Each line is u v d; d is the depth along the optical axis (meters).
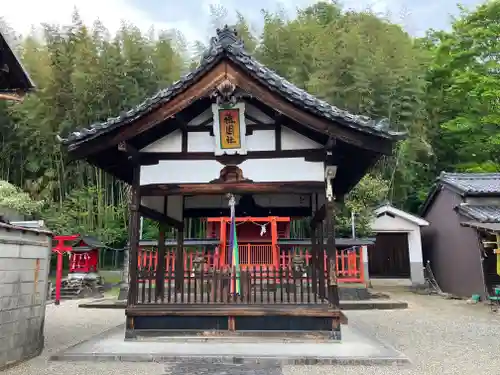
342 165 7.60
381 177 19.25
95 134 6.32
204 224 19.80
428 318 10.34
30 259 5.84
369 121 6.07
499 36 21.75
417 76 20.03
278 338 6.21
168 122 6.72
